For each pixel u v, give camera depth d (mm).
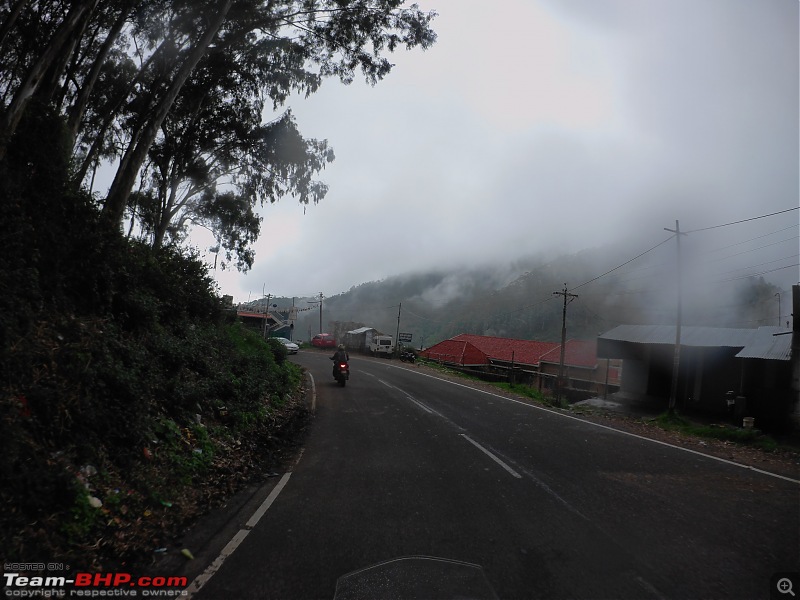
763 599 3861
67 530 4387
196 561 4449
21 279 6766
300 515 5613
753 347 19234
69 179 9406
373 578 4105
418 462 8039
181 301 12680
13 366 5379
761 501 6324
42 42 12844
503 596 3836
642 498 6305
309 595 3844
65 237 8242
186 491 6164
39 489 4422
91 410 5754
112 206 12422
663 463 8320
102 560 4305
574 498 6254
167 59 15820
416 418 12375
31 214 8016
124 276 9477
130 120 17703
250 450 8602
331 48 16047
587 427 11898
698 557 4582
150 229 21453
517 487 6707
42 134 8914
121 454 5836
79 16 9453
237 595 3846
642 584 4066
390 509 5805
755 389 18891
